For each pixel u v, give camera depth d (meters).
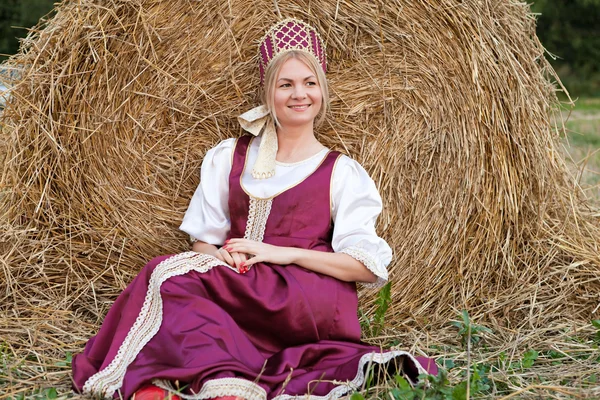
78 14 2.96
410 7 3.04
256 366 2.32
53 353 2.77
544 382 2.46
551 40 14.05
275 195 2.74
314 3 3.06
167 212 3.18
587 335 2.95
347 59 3.12
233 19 3.05
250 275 2.52
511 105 3.09
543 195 3.22
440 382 2.25
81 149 3.09
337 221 2.71
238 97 3.14
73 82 3.02
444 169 3.14
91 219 3.15
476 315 3.14
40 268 3.10
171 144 3.14
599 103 11.35
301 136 2.87
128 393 2.18
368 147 3.15
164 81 3.08
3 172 3.08
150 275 2.46
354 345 2.53
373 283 2.68
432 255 3.17
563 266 3.21
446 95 3.09
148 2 2.99
